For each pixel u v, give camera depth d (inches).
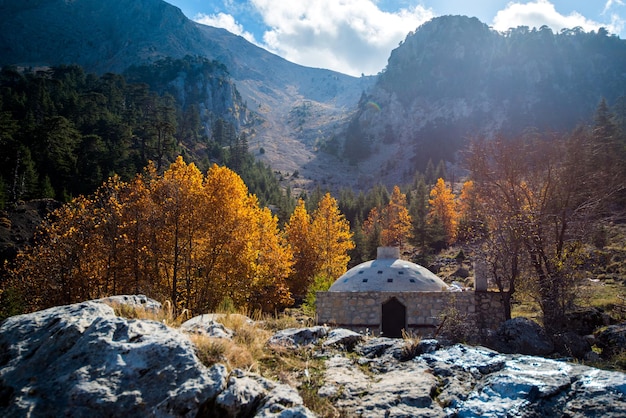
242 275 1120.2
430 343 302.5
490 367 259.3
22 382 200.8
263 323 418.6
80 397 191.3
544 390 218.1
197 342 242.7
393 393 235.0
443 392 237.0
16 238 2022.6
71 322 231.8
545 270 888.3
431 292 826.2
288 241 1781.5
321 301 843.4
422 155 7490.2
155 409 191.8
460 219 2396.7
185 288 1158.3
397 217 3016.7
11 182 2495.1
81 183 2755.9
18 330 233.5
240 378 219.5
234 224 1124.5
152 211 1132.5
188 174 1201.4
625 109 5049.2
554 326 755.4
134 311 282.7
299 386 244.8
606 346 613.3
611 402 203.2
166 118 4771.2
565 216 918.4
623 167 1290.6
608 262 1322.6
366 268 930.7
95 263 1184.2
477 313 818.2
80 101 3858.3
